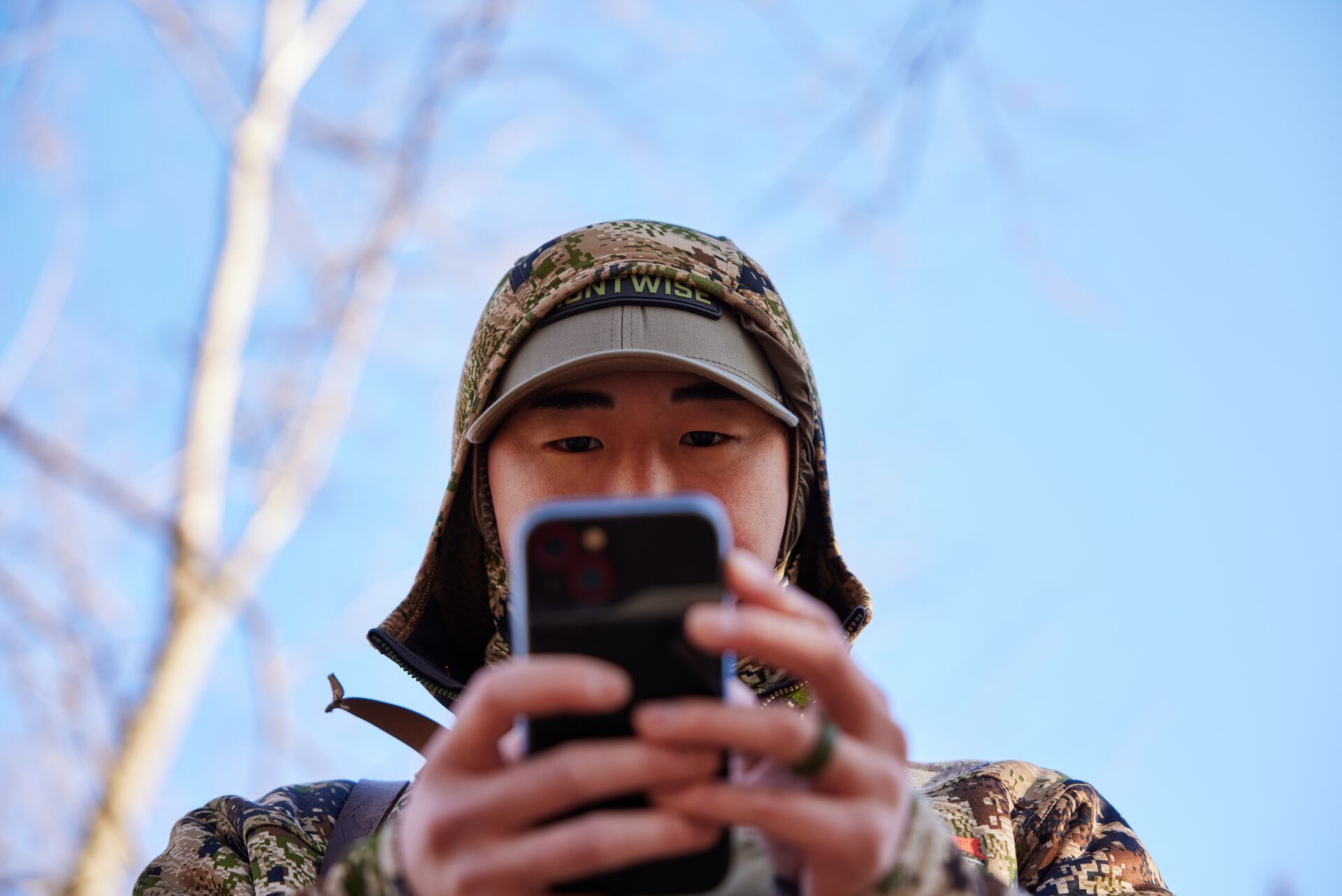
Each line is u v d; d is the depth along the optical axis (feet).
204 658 22.91
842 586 8.55
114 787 21.49
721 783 4.04
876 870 4.17
